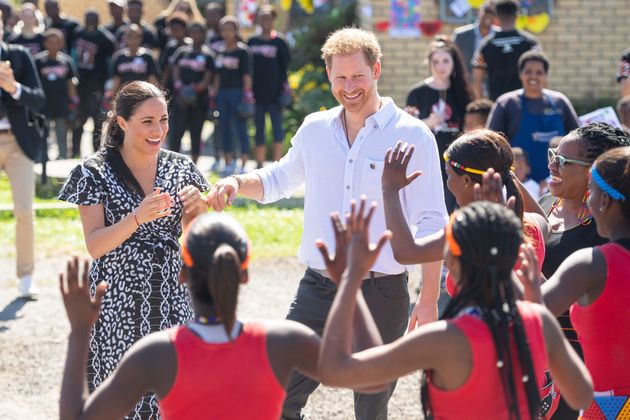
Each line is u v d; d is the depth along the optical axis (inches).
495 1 904.3
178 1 1443.2
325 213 394.0
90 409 247.8
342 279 255.8
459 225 250.1
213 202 393.4
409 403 520.1
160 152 404.2
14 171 708.7
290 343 255.9
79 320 262.8
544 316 254.4
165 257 389.4
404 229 307.9
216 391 248.5
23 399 531.2
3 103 690.2
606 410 298.4
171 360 248.4
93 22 1320.1
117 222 384.5
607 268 288.2
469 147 330.0
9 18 1337.4
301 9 1708.9
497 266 246.5
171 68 1213.7
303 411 510.0
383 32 1342.3
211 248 251.3
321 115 402.3
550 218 381.4
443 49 746.8
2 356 597.0
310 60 1611.7
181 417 250.8
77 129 1317.7
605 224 299.1
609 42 1371.8
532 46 889.5
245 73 1157.7
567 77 1380.4
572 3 1368.1
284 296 730.2
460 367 243.9
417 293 734.5
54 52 1233.4
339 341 248.7
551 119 735.1
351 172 388.2
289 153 417.7
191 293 257.4
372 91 386.6
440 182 389.7
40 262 839.7
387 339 390.9
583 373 258.4
